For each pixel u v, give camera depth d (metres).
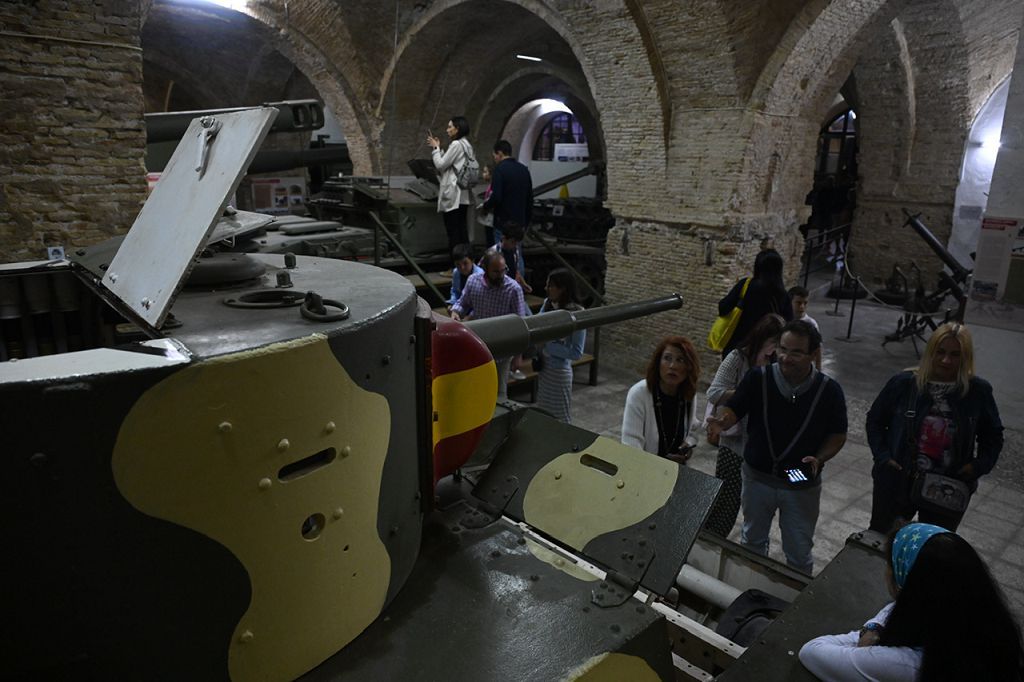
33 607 1.13
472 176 8.27
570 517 2.18
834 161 16.92
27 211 4.35
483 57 12.41
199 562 1.26
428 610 1.72
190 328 1.40
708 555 3.15
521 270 7.73
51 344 2.12
